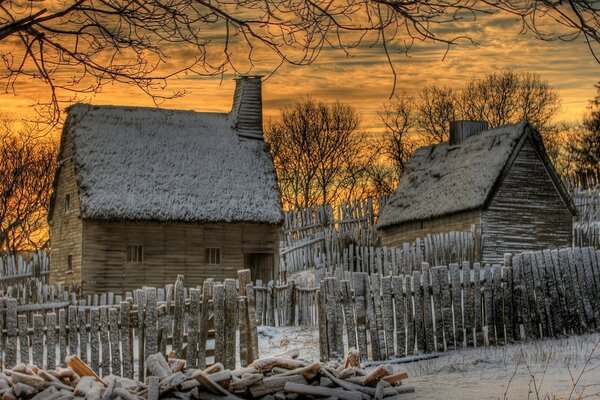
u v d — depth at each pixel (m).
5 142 54.28
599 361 15.32
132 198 39.44
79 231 39.66
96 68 11.56
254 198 41.72
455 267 18.97
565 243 47.81
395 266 40.03
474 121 53.25
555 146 84.25
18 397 12.59
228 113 44.88
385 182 80.88
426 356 18.14
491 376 14.45
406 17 10.19
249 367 13.32
